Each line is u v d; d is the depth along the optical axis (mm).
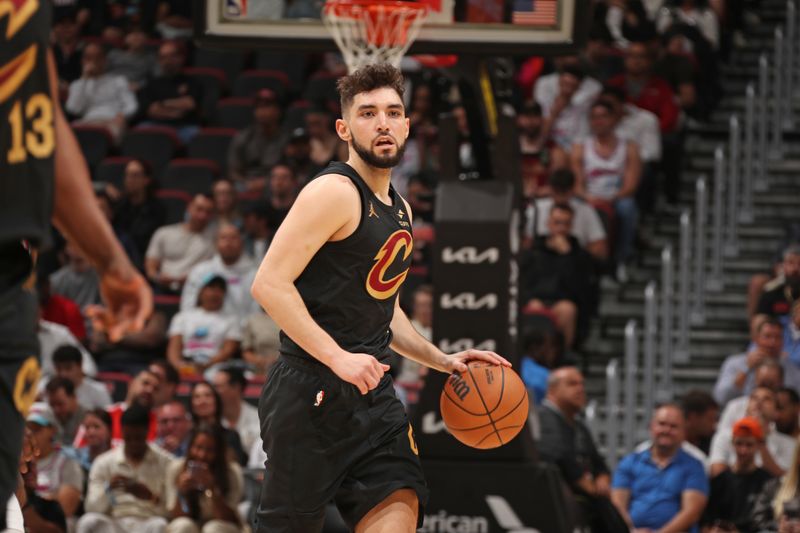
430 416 15859
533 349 21938
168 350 24922
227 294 25172
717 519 19219
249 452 21109
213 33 16094
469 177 16969
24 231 6109
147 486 18547
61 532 16344
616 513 17766
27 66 6133
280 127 30938
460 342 15914
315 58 35562
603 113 28047
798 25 35188
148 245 28359
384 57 15469
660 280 28047
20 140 6109
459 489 15664
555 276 25406
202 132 31828
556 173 26281
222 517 17922
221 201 27688
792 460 18156
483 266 15906
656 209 29859
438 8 15594
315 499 9125
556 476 15719
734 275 28109
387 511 9070
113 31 36719
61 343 23531
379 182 9125
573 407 18344
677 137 30266
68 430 20781
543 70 32250
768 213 29703
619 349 26500
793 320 23047
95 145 31922
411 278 25188
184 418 19984
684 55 32250
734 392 23047
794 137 32031
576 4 15484
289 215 8805
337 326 9062
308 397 9039
